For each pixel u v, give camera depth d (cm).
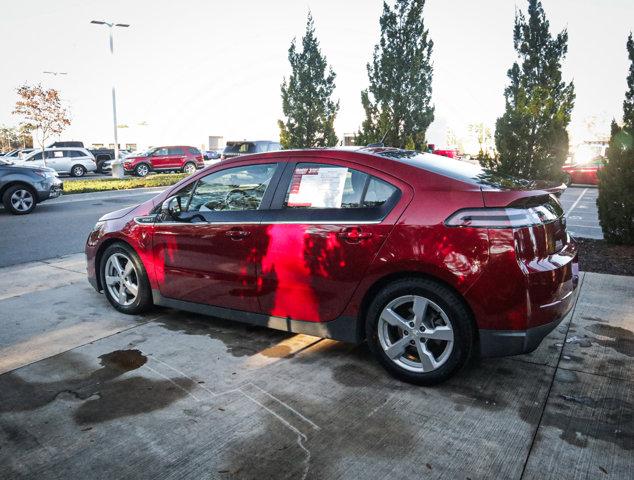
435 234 302
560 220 339
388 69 898
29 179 1211
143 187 1884
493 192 296
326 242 340
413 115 904
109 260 473
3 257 732
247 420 282
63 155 2748
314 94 1220
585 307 461
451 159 391
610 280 546
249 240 377
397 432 269
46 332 421
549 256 312
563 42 755
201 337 408
